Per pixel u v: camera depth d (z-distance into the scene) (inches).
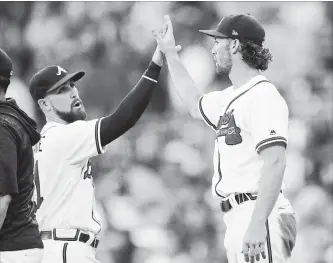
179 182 1818.4
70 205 829.8
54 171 827.4
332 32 2176.4
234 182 748.0
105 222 1744.6
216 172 768.3
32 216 692.1
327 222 1795.0
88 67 2012.8
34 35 2094.0
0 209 647.8
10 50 2091.5
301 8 2196.1
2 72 691.4
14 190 652.7
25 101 2028.8
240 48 780.6
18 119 680.4
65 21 2084.2
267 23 2187.5
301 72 2100.1
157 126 1923.0
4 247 667.4
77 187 835.4
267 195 701.9
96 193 1791.3
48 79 872.3
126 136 1879.9
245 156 746.8
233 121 754.8
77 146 821.2
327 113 1961.1
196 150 1879.9
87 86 1977.1
